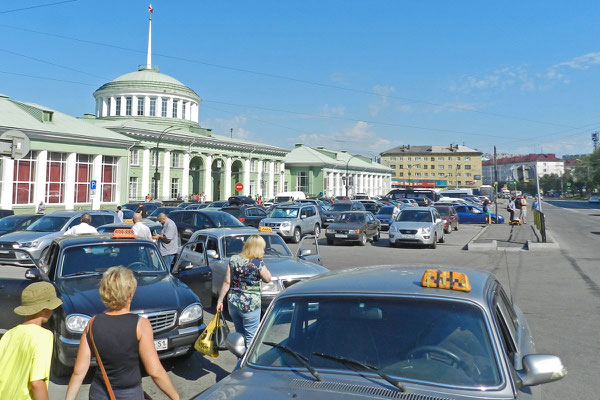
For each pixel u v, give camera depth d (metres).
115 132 44.22
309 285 3.41
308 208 24.58
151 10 66.19
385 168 104.69
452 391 2.55
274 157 71.00
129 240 7.33
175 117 65.06
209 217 19.16
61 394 5.20
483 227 33.19
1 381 3.02
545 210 60.81
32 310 3.11
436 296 3.00
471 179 150.75
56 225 15.54
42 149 34.88
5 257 14.04
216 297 9.30
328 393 2.59
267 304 7.88
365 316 3.01
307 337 3.05
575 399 4.75
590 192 134.25
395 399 2.50
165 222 11.05
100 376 3.08
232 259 5.41
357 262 15.90
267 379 2.82
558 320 7.95
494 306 3.04
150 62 66.81
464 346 2.74
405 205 36.81
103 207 40.09
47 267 7.17
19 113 35.91
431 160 154.25
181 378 5.67
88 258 6.84
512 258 16.20
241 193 65.19
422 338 2.81
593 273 12.77
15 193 33.56
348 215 22.44
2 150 10.30
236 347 3.34
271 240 9.69
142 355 3.12
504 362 2.67
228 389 2.75
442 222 22.50
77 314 5.42
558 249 17.92
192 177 60.94
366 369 2.75
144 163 50.91
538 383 2.66
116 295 3.15
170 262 10.89
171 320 5.73
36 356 3.01
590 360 5.93
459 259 16.31
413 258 16.80
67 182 37.09
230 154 62.81
